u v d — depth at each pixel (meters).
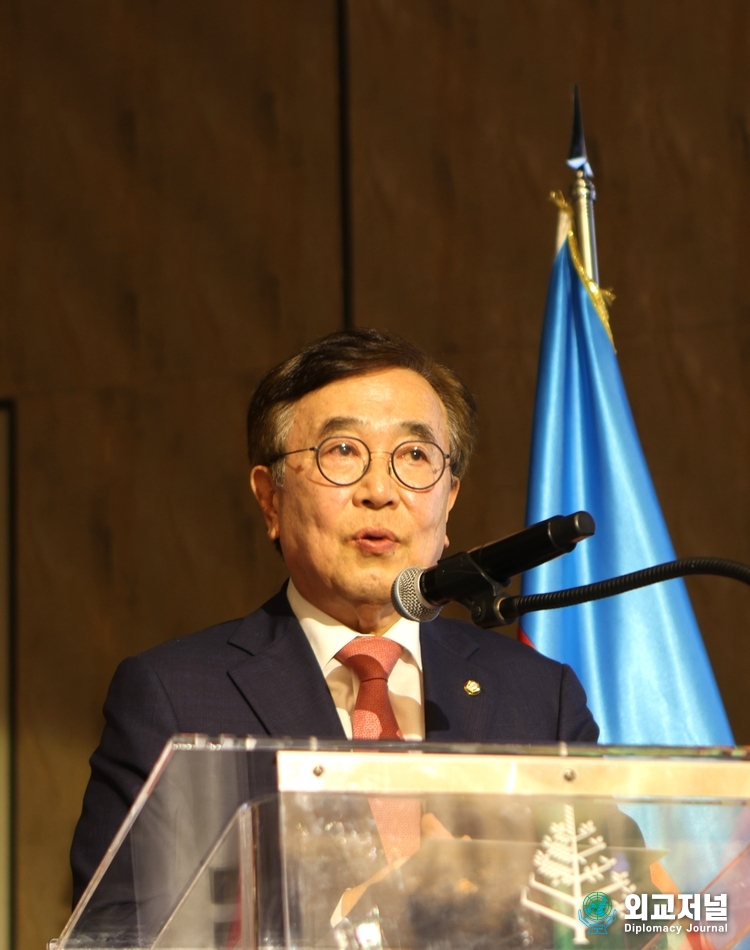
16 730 8.62
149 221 9.07
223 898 2.06
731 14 7.92
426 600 2.85
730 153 7.82
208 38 9.13
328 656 3.72
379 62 8.63
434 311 8.29
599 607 4.77
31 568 8.82
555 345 5.18
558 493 4.96
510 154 8.29
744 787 2.09
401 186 8.47
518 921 2.04
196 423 8.76
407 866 2.05
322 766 2.07
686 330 7.75
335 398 3.76
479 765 2.08
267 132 8.91
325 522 3.66
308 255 8.69
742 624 7.39
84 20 9.36
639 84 8.04
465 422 4.12
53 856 8.41
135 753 3.37
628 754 2.10
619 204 7.96
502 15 8.41
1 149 9.35
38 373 9.09
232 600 8.46
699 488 7.57
